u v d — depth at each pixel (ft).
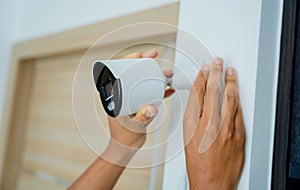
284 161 2.06
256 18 2.12
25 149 4.81
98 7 3.61
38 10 4.64
